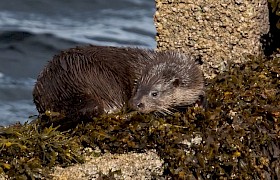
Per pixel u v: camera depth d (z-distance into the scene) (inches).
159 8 748.0
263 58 731.4
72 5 1440.7
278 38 773.3
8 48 1216.2
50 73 650.8
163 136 600.4
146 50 674.8
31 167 563.2
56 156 583.8
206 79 701.9
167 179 583.2
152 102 631.8
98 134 609.9
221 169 583.5
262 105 634.8
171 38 748.6
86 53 656.4
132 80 653.9
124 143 604.4
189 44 741.3
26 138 587.2
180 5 738.2
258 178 592.1
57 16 1385.3
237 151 589.3
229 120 616.7
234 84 682.2
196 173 578.6
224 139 593.9
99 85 642.2
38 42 1239.5
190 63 654.5
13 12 1393.9
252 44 727.1
